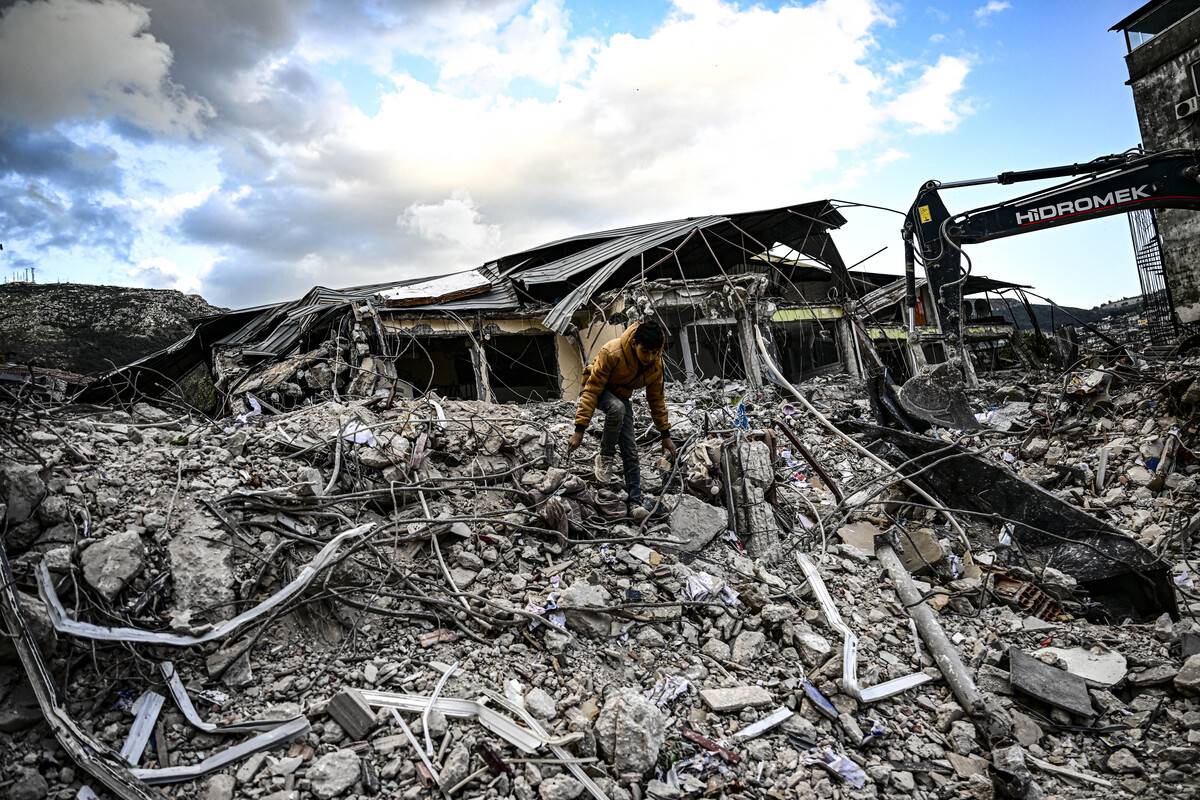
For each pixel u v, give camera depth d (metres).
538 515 4.78
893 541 5.59
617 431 5.16
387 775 2.90
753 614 4.49
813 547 5.48
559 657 3.76
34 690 2.77
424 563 4.33
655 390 5.32
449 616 3.91
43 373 8.09
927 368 9.70
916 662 4.29
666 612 4.27
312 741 3.01
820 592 4.71
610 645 3.99
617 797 2.97
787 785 3.23
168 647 3.29
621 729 3.16
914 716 3.85
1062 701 3.94
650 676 3.83
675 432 6.63
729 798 3.09
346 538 4.03
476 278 16.34
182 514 3.91
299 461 4.86
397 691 3.37
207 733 2.98
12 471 3.45
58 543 3.49
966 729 3.71
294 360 11.55
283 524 4.12
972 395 12.30
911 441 6.96
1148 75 18.72
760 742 3.44
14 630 2.80
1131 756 3.58
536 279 15.23
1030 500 5.98
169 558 3.62
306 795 2.77
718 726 3.52
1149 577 5.13
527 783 2.96
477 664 3.63
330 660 3.54
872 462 7.35
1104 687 4.15
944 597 5.03
